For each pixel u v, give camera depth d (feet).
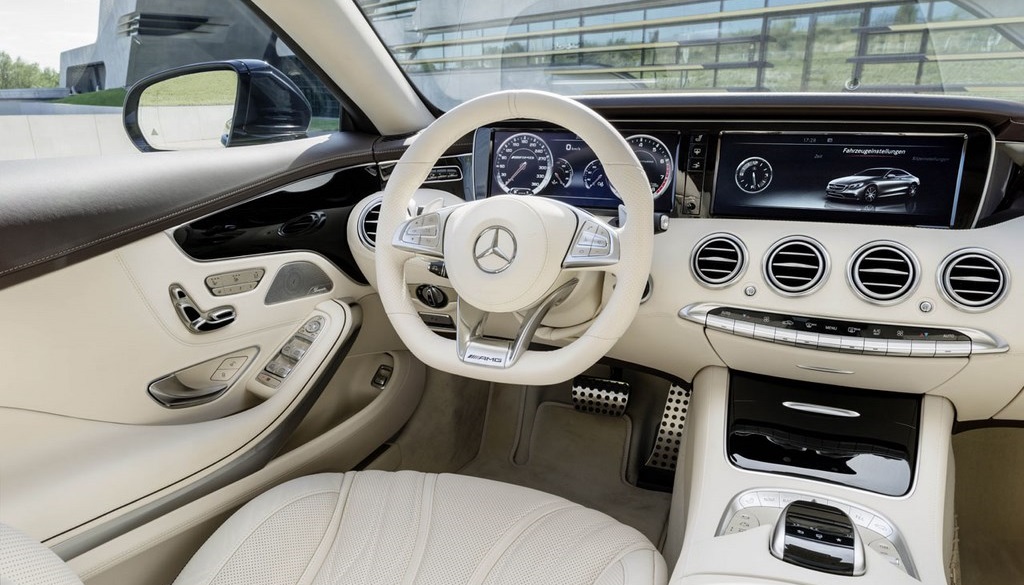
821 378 3.69
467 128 3.16
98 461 2.99
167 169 3.52
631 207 2.92
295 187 4.10
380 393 4.70
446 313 4.32
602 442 5.53
